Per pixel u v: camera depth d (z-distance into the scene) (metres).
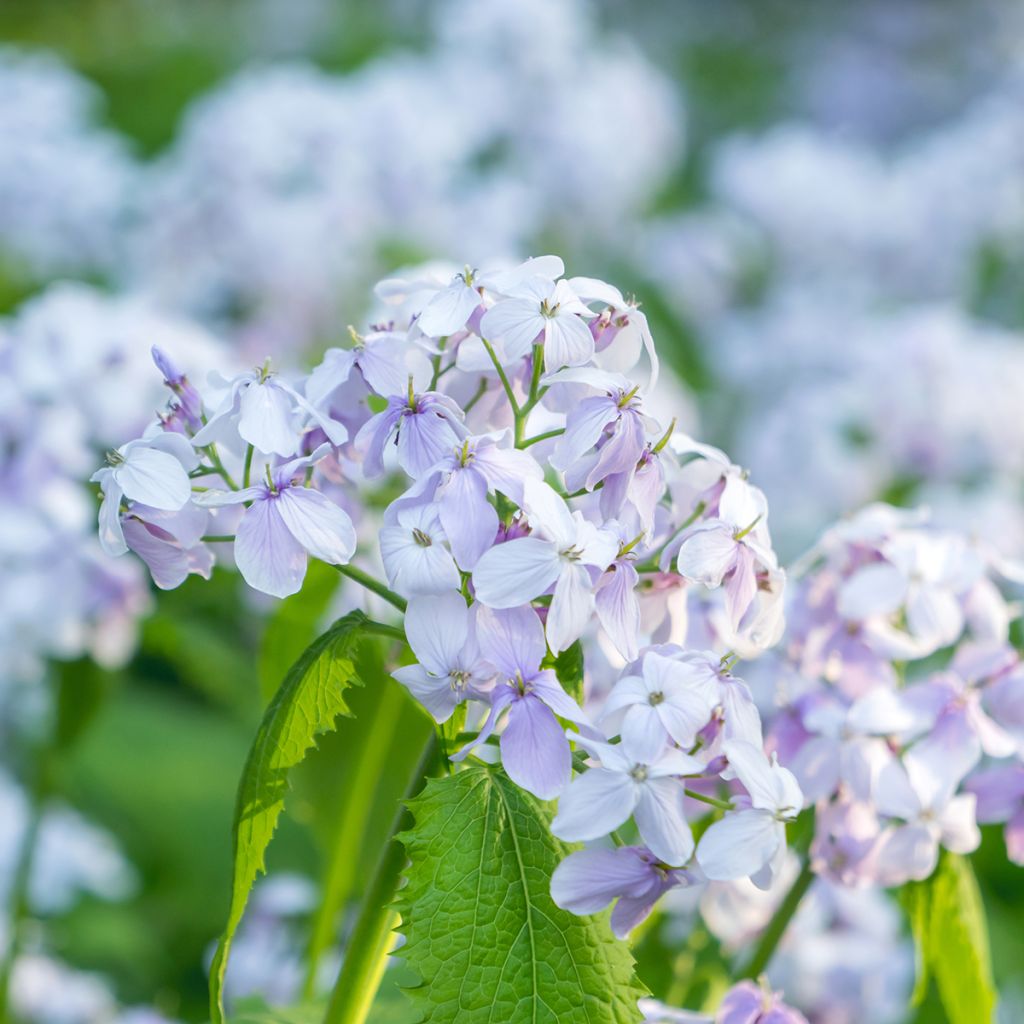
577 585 0.62
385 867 0.65
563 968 0.62
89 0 4.61
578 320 0.64
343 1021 0.66
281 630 0.76
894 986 0.87
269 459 0.66
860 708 0.69
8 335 0.86
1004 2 4.48
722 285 2.12
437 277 0.67
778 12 4.61
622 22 4.64
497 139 2.00
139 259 1.60
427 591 0.62
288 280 1.50
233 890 0.64
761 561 0.65
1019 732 0.70
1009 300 2.22
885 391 1.40
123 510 0.64
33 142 1.72
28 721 1.21
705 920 0.75
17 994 1.00
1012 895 1.27
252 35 4.30
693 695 0.62
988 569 0.72
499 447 0.63
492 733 0.63
